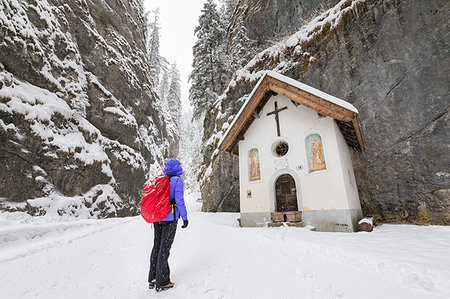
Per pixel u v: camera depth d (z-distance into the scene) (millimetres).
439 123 8562
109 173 16172
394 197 9297
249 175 10039
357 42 12000
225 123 17562
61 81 14641
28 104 11680
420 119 9070
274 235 5652
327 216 7637
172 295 2652
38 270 3918
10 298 2891
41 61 13250
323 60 13328
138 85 24328
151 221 2977
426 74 9234
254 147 10133
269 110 10172
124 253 4871
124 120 19984
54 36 14789
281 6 19094
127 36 24672
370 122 10539
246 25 22828
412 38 9953
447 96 8547
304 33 14938
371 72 11070
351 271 3254
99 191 14781
